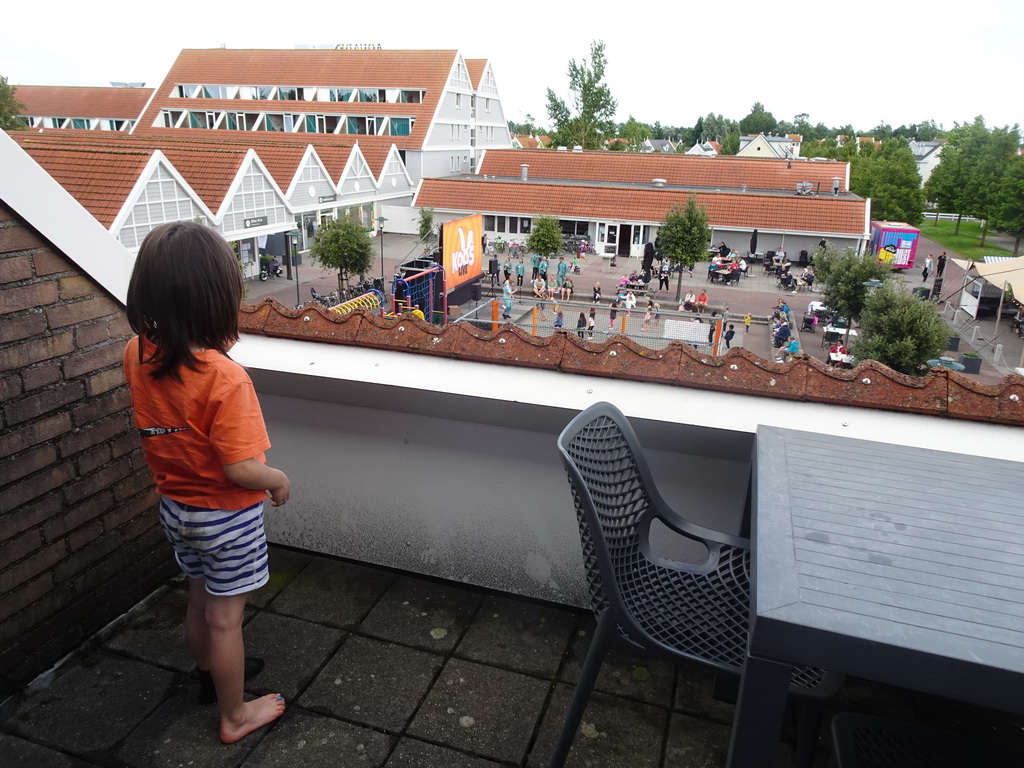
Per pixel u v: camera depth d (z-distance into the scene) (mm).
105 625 2490
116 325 2361
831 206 43438
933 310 22281
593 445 1650
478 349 2486
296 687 2250
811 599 1125
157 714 2141
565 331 2463
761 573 1196
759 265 44312
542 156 55875
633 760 2010
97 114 71062
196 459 1741
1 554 2082
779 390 2211
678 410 2168
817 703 1609
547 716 2156
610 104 73938
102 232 2266
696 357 2314
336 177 43562
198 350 1672
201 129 58594
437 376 2398
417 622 2559
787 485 1524
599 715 2162
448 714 2156
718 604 1679
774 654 1103
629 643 1619
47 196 2059
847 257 28578
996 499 1485
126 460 2475
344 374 2438
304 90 59438
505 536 2637
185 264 1570
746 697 1153
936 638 1037
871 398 2156
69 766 1964
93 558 2402
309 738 2062
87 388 2283
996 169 63125
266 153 39562
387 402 2484
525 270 42219
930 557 1254
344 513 2846
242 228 33469
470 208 46812
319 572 2842
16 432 2070
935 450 1743
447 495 2654
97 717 2125
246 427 1686
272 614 2586
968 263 35344
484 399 2279
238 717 2045
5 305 1997
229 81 60844
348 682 2275
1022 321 29109
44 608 2248
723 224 43656
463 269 29625
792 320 30469
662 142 142375
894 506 1440
